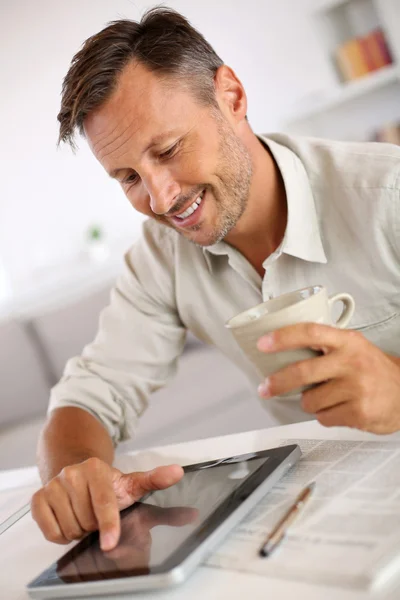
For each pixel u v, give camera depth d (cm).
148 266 130
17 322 283
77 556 65
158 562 56
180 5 373
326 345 60
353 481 62
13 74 395
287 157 110
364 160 108
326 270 112
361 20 328
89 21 378
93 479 72
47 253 414
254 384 134
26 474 115
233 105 106
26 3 381
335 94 329
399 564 47
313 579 48
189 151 94
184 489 73
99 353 128
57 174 405
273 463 70
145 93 90
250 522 61
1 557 78
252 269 117
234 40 373
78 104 92
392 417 64
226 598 50
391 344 113
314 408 64
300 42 359
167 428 237
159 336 132
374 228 106
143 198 100
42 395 275
